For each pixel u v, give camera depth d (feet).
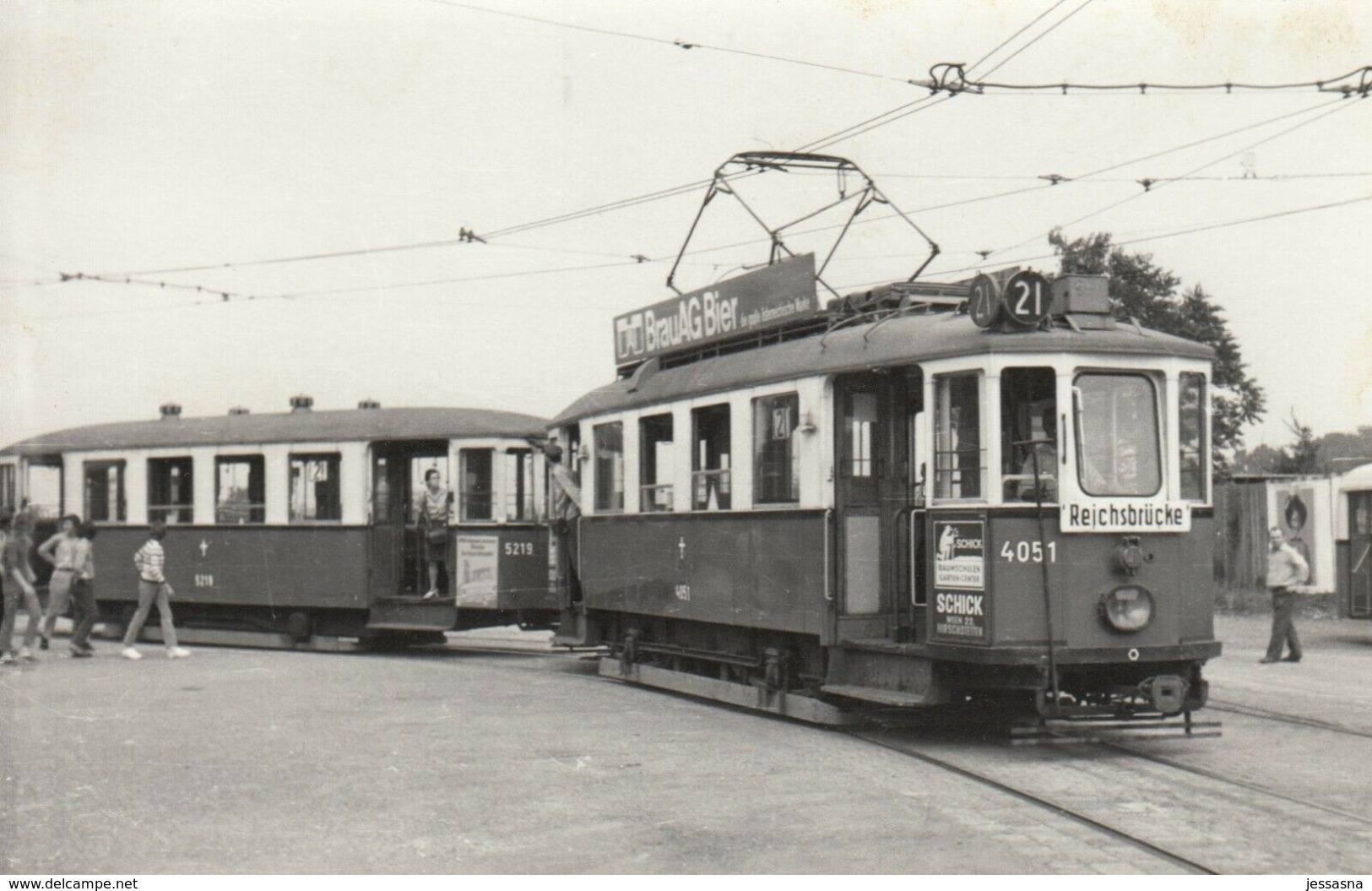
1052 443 33.86
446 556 64.13
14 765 32.86
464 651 67.92
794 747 35.91
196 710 42.60
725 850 24.31
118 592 73.15
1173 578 34.24
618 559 52.08
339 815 27.37
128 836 25.57
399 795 29.37
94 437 74.84
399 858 23.85
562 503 58.59
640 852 24.18
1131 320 35.55
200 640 71.31
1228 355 130.62
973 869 22.75
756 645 43.88
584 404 55.98
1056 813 27.17
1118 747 35.47
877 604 39.22
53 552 61.11
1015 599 33.42
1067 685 35.65
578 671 57.67
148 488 72.64
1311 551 98.89
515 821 26.76
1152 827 25.82
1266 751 34.73
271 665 57.93
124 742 36.22
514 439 64.49
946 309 39.14
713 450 45.16
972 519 33.99
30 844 24.97
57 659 60.03
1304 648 66.23
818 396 39.04
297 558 67.26
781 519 40.83
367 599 65.16
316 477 67.05
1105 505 33.71
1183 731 34.99
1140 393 34.40
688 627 48.62
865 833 25.50
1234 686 49.03
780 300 42.96
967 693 36.83
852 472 39.09
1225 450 131.75
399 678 52.60
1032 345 33.65
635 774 31.83
